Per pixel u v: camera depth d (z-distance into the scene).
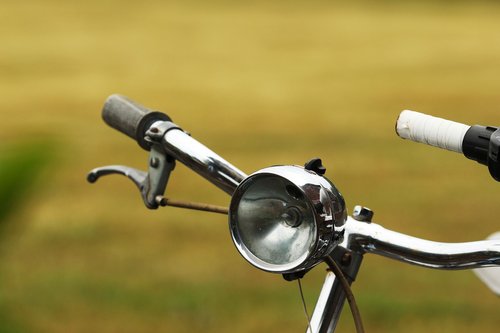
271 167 2.17
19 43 35.88
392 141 18.02
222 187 2.58
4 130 20.45
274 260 2.16
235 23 43.97
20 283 9.27
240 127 20.91
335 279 2.46
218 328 8.23
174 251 10.51
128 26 41.81
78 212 12.01
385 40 37.88
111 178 14.28
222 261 10.12
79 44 36.03
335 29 41.78
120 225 11.55
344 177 14.79
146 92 26.55
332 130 20.06
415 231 11.58
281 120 21.72
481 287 8.88
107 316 8.49
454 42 36.75
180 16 45.97
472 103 23.91
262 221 2.19
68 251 10.39
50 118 21.86
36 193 11.27
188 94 26.30
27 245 10.41
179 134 2.67
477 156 2.29
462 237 11.37
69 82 27.69
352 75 29.31
